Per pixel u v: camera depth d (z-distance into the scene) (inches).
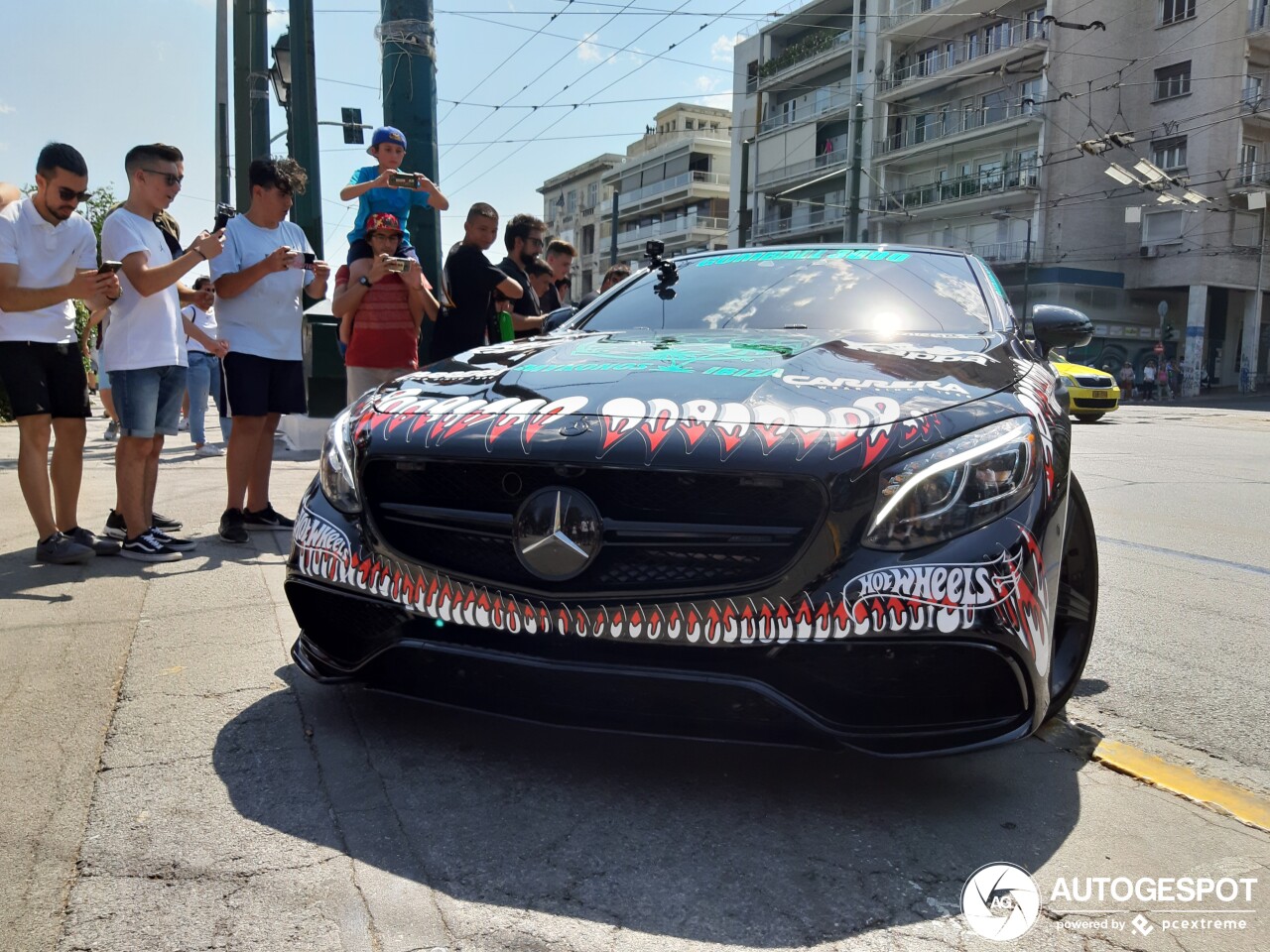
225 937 62.5
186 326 178.5
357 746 91.8
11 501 218.2
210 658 114.6
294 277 178.9
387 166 193.0
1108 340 1368.1
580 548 79.1
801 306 125.3
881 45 1547.7
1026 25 1325.0
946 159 1478.8
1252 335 1366.9
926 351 103.4
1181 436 532.4
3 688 104.2
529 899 67.4
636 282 145.6
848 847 75.6
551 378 95.8
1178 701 111.0
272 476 256.8
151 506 172.9
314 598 92.5
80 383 159.6
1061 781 88.9
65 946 61.2
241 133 430.6
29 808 78.9
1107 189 1350.9
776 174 1785.2
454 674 86.4
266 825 76.9
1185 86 1284.4
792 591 75.3
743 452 77.5
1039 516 79.4
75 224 154.9
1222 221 1299.2
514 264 231.5
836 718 76.4
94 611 132.1
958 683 76.1
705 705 78.5
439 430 87.6
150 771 86.0
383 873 70.4
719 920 65.5
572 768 88.1
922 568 74.4
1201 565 184.1
